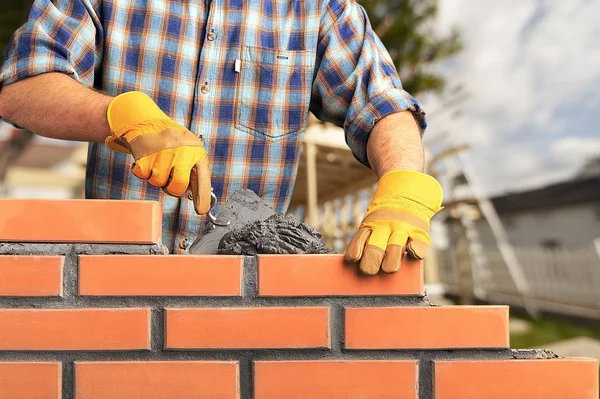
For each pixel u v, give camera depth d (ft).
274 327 3.30
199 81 4.82
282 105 4.97
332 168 13.71
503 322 3.35
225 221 4.07
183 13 4.85
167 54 4.80
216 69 4.86
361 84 4.84
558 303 27.22
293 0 5.03
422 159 4.29
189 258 3.33
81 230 3.31
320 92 5.11
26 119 4.10
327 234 18.49
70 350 3.26
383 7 16.93
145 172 3.43
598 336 19.53
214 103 4.86
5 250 3.30
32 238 3.29
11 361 3.23
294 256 3.35
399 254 3.31
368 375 3.29
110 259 3.31
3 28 16.01
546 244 66.64
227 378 3.26
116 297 3.32
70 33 4.47
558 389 3.29
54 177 39.11
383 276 3.36
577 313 24.71
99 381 3.23
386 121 4.54
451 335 3.33
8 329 3.24
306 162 12.34
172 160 3.41
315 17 5.01
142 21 4.79
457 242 26.84
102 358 3.28
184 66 4.83
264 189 5.02
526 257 29.96
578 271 26.14
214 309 3.29
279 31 4.98
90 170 5.03
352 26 5.07
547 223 66.64
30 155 52.85
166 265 3.32
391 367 3.29
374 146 4.45
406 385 3.29
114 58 4.75
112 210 3.33
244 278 3.36
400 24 16.48
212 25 4.84
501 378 3.29
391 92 4.63
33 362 3.23
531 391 3.29
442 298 29.01
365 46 5.00
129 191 4.85
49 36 4.38
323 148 12.07
